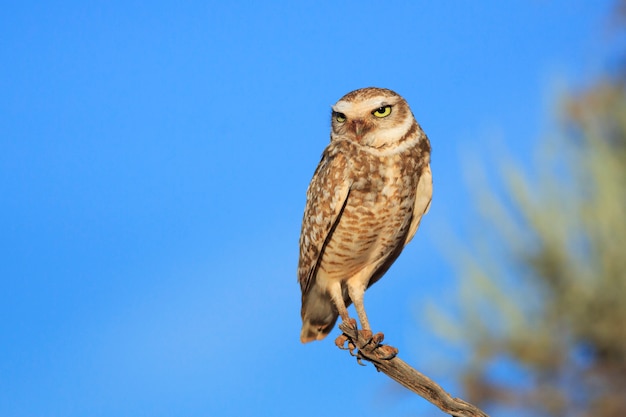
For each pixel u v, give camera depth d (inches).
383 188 491.2
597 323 591.5
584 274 595.8
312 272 506.3
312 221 499.2
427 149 503.2
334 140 506.9
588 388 585.6
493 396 575.2
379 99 496.1
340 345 450.9
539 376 585.9
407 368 430.0
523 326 584.7
